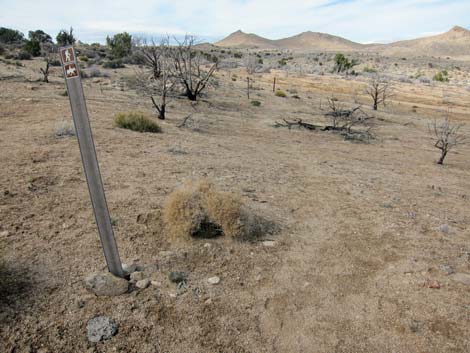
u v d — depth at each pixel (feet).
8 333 8.98
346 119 76.28
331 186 25.49
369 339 10.17
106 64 119.03
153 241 14.35
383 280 13.12
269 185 23.86
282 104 92.63
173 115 56.49
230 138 45.55
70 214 15.58
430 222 18.94
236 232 15.17
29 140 27.30
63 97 53.21
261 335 10.18
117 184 19.80
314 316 11.10
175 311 10.66
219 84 107.34
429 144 60.23
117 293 10.95
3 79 64.03
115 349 9.02
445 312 11.20
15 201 16.08
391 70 292.40
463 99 129.18
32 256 12.25
